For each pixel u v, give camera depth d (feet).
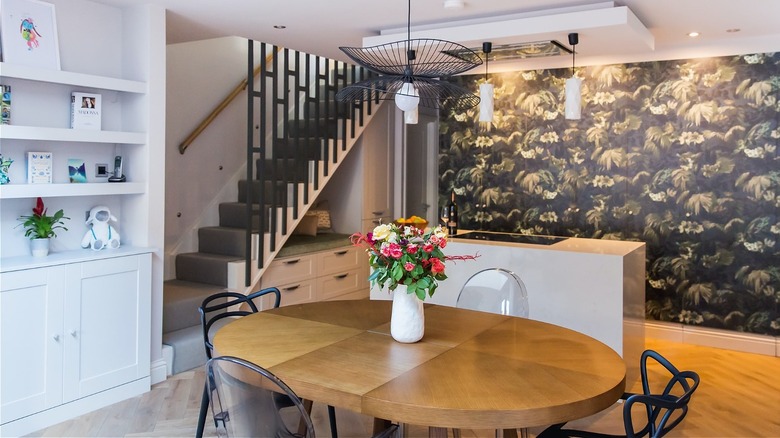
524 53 14.60
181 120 18.54
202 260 17.37
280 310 10.14
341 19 13.89
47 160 11.80
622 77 18.06
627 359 12.91
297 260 18.99
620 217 18.26
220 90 19.85
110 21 13.15
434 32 13.78
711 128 16.89
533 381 6.79
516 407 6.04
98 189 12.21
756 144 16.37
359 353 7.81
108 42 13.12
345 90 10.20
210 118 19.08
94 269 11.80
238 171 20.74
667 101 17.44
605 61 18.15
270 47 21.71
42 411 11.02
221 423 6.68
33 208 11.92
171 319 14.98
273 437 6.22
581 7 12.55
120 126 13.44
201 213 19.27
